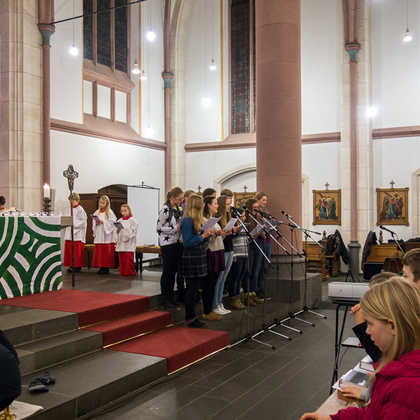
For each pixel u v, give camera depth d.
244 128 15.48
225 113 15.70
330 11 14.19
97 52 13.59
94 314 5.64
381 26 13.68
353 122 13.64
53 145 11.69
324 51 14.27
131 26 14.70
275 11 8.33
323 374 5.20
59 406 3.82
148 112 15.22
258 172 8.55
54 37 11.80
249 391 4.68
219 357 5.75
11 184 10.77
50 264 6.82
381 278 2.65
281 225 8.35
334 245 13.30
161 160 15.69
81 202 12.07
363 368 3.04
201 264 6.10
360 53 13.65
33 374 4.48
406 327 1.51
